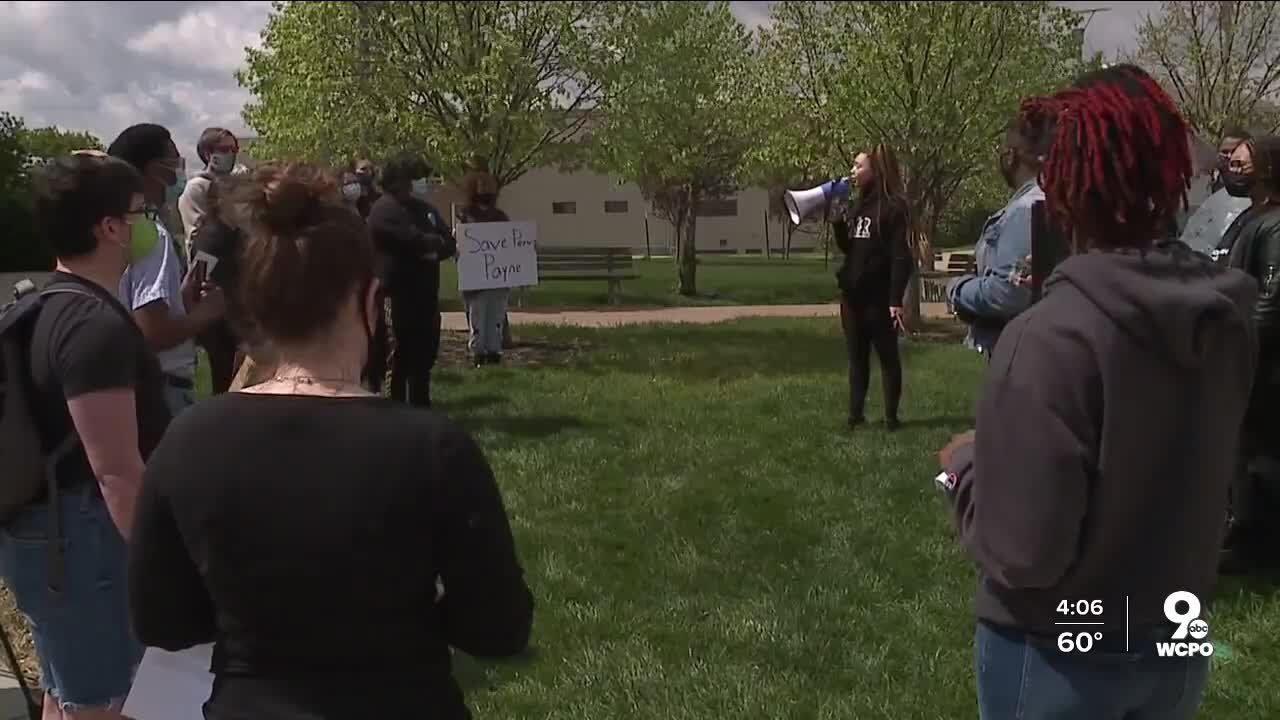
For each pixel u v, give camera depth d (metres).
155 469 1.68
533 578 4.93
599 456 7.05
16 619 4.59
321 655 1.61
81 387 2.43
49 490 2.52
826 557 5.20
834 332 14.22
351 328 1.77
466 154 11.65
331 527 1.59
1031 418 1.71
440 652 1.72
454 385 9.65
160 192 3.83
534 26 12.02
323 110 11.62
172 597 1.71
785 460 6.97
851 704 3.79
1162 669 1.84
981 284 3.57
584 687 3.93
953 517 2.06
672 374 10.44
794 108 15.59
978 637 1.98
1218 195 5.20
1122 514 1.72
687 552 5.27
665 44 19.06
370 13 11.45
